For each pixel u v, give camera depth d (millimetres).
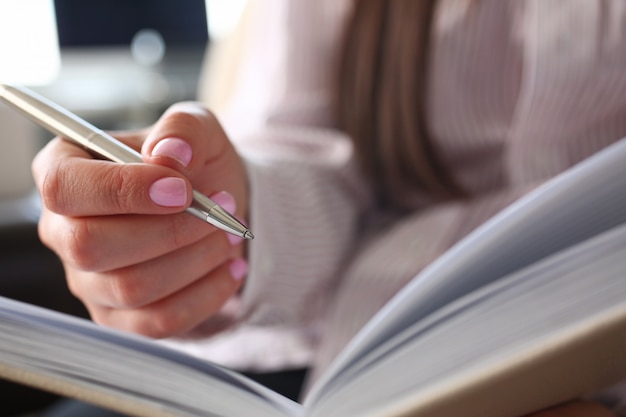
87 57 1967
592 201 335
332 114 611
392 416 328
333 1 620
